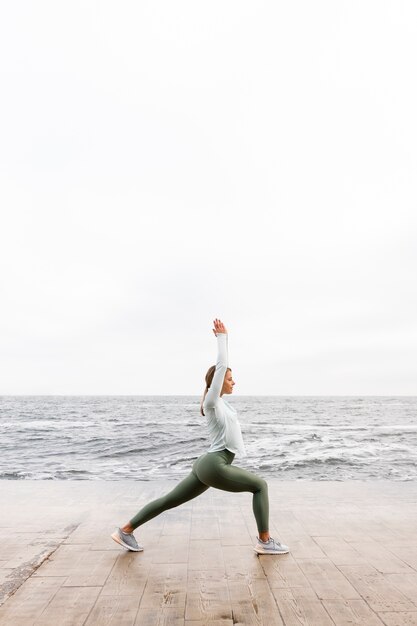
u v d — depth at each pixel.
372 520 4.73
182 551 3.75
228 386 3.64
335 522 4.65
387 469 11.99
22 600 2.78
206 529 4.40
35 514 4.94
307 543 3.97
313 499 5.68
